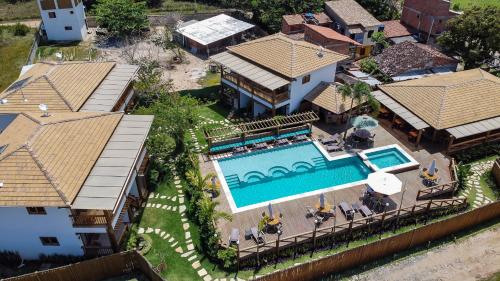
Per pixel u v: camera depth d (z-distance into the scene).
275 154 39.81
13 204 25.30
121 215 29.69
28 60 58.59
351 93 40.06
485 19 52.50
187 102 43.34
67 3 64.56
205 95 50.72
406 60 53.50
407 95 43.66
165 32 67.19
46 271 25.72
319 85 46.00
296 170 37.88
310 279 27.61
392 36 65.31
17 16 76.56
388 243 28.77
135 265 28.28
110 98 39.56
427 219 32.97
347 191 34.78
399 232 31.78
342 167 38.31
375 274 28.42
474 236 31.64
